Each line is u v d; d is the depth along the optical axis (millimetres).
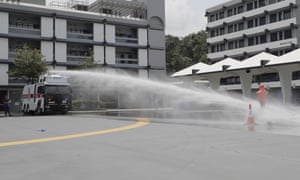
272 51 67312
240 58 74000
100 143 11945
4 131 16375
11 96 52188
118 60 62625
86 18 59062
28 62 45500
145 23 65500
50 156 9664
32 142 12469
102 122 21406
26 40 54594
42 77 36688
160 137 13320
